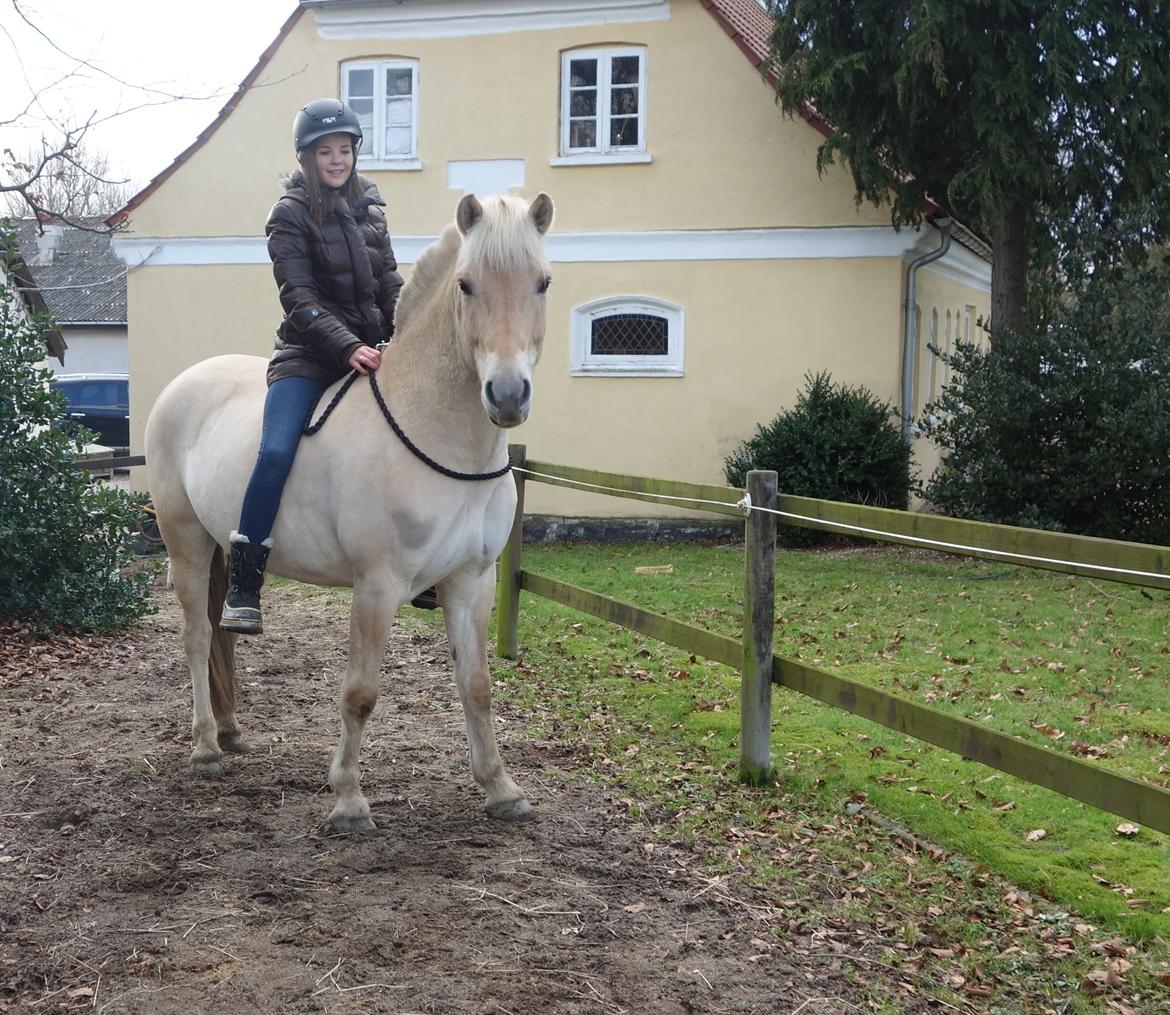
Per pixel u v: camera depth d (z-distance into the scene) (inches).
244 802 185.2
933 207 542.0
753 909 148.5
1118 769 215.9
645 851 167.2
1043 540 142.0
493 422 142.1
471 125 604.4
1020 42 480.1
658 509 593.9
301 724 235.8
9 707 247.9
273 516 168.9
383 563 161.2
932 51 467.2
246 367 197.6
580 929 140.5
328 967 129.4
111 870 155.6
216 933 137.3
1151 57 482.6
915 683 277.6
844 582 427.2
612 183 589.0
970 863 168.6
